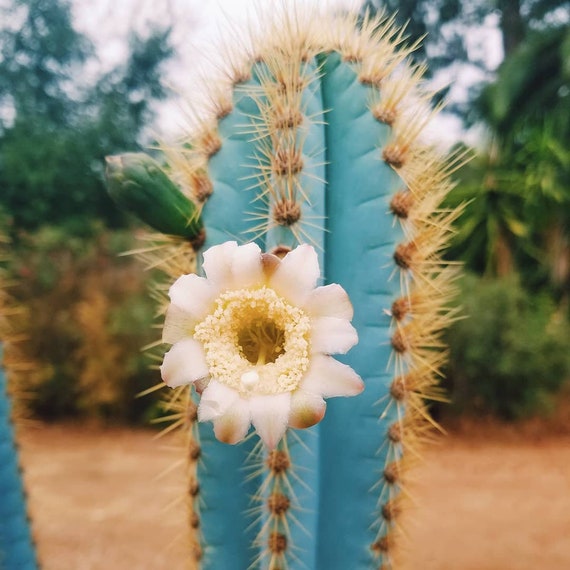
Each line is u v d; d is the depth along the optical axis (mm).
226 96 232
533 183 1291
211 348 156
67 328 1180
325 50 235
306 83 216
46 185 1988
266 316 160
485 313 1091
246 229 224
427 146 236
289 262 159
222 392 152
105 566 547
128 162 207
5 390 286
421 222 233
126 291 1186
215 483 218
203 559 222
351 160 226
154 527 648
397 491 224
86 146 2115
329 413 220
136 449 1015
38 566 301
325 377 154
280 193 205
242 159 227
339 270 224
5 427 285
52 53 2393
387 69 232
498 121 1454
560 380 1101
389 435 219
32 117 2197
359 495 220
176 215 213
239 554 219
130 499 747
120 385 1157
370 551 221
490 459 942
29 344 1177
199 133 232
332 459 220
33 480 823
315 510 210
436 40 2023
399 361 220
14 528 287
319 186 218
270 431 149
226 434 151
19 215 1970
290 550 202
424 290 232
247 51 233
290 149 207
